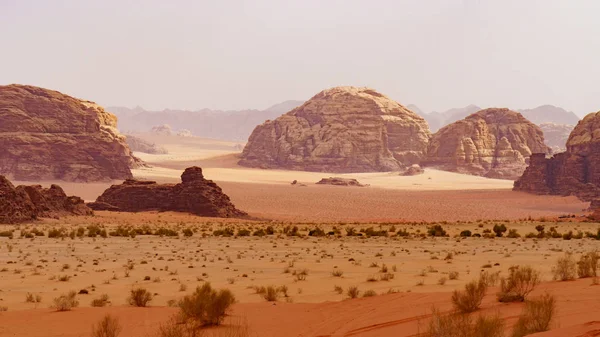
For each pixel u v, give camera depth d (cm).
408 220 18012
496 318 1529
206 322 2055
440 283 3153
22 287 3469
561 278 2769
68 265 4550
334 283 3409
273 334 1880
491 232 9150
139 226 11112
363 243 7106
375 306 2286
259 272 4153
